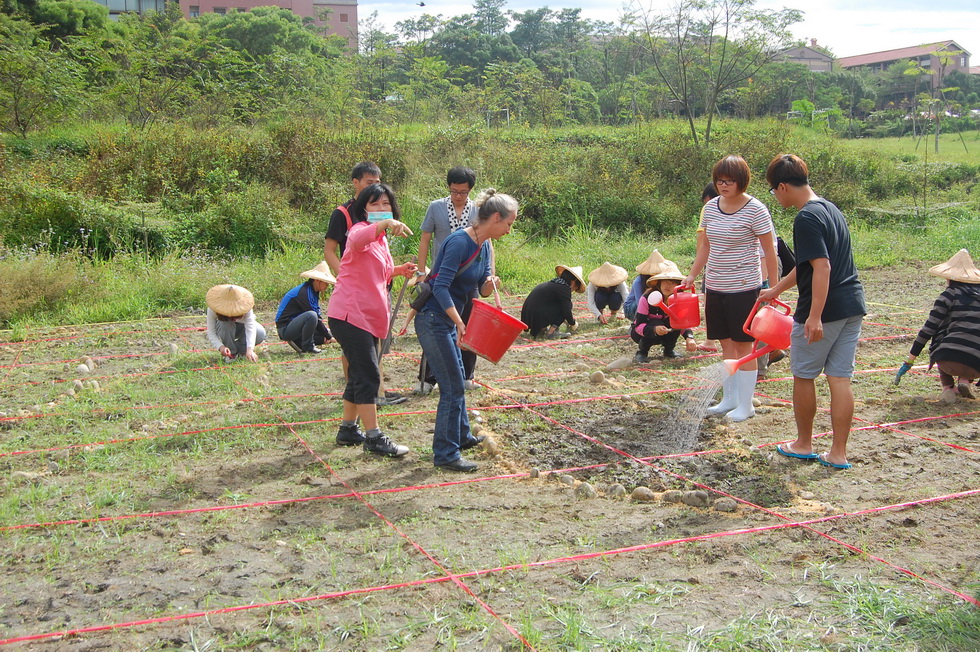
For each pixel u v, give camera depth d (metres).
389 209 5.40
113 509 4.38
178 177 14.64
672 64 24.62
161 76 19.08
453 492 4.61
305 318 7.69
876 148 23.81
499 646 3.12
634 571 3.68
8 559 3.82
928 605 3.34
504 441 5.46
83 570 3.73
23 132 16.50
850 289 4.71
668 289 7.36
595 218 16.03
